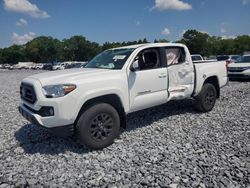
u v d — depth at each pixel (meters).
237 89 11.24
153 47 5.55
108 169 3.77
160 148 4.48
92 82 4.37
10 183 3.44
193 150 4.36
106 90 4.51
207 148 4.43
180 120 6.25
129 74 4.95
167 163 3.89
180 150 4.37
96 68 5.27
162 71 5.53
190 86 6.27
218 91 7.29
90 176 3.57
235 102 8.27
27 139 5.14
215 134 5.16
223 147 4.45
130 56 5.12
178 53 6.11
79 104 4.20
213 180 3.36
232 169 3.64
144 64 5.33
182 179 3.40
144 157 4.14
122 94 4.79
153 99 5.39
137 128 5.69
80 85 4.22
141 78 5.12
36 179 3.52
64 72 4.86
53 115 4.09
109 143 4.60
